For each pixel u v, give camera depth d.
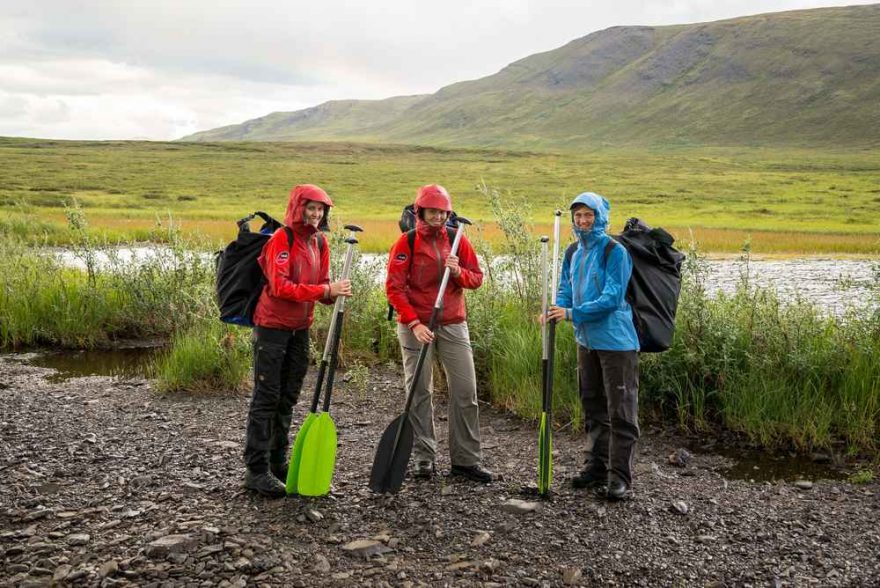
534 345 7.94
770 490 5.31
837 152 176.50
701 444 6.45
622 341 4.88
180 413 7.17
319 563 4.04
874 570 4.07
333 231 10.33
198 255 11.36
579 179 98.94
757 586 3.92
